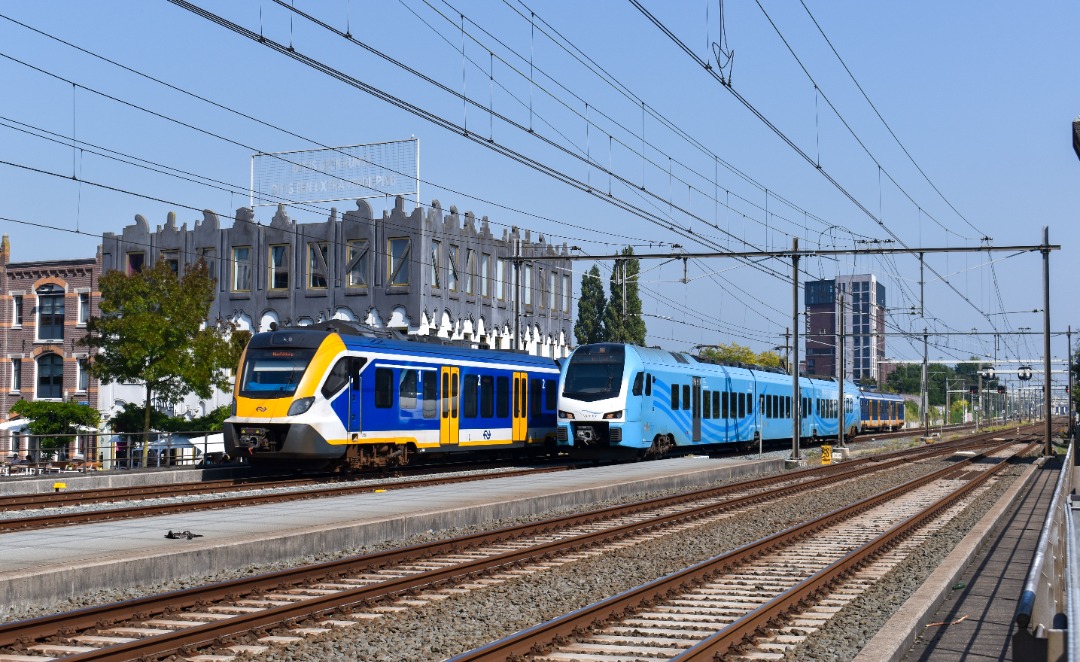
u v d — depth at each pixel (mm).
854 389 69000
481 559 14117
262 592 11664
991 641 10156
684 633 10211
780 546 16734
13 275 50875
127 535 14430
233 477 30125
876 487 29703
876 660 8703
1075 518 16688
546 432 36750
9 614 10469
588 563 14938
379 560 13867
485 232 54875
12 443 38188
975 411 129250
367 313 49938
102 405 49281
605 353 34500
